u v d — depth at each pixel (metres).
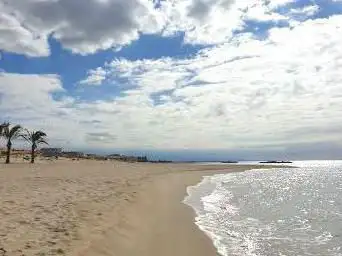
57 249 8.95
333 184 45.22
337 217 18.45
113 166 61.44
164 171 56.00
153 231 13.08
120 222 13.11
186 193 27.92
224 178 53.19
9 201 15.11
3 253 8.35
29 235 9.97
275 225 15.95
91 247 9.59
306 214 19.41
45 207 14.15
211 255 10.97
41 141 61.84
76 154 109.00
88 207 14.97
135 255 10.00
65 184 23.64
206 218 17.14
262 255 11.25
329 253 11.54
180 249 11.24
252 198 26.88
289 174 72.62
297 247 12.19
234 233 14.09
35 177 28.70
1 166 47.22
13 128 57.12
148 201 19.78
